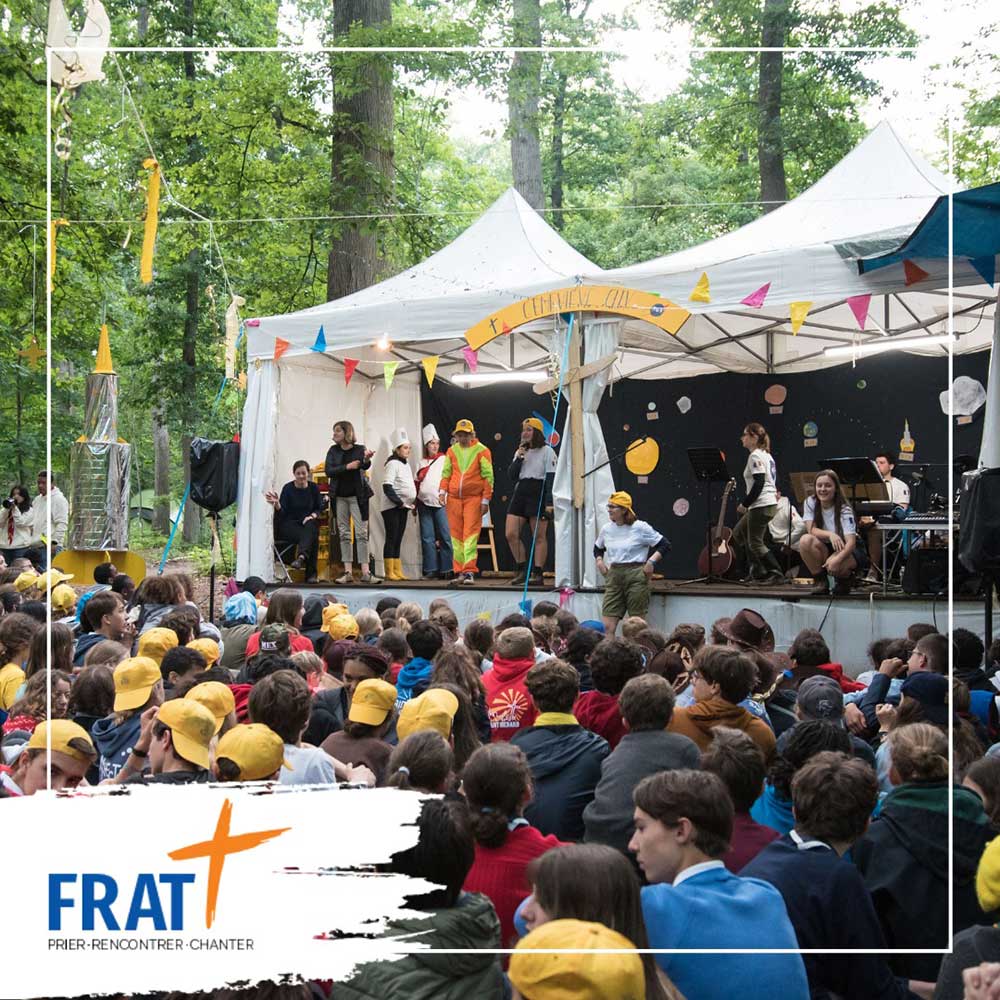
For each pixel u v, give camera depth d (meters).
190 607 6.66
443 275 13.16
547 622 6.98
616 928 2.16
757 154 26.19
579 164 29.42
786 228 11.77
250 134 20.42
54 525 14.87
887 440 14.58
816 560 10.84
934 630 6.43
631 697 3.95
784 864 2.90
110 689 4.61
